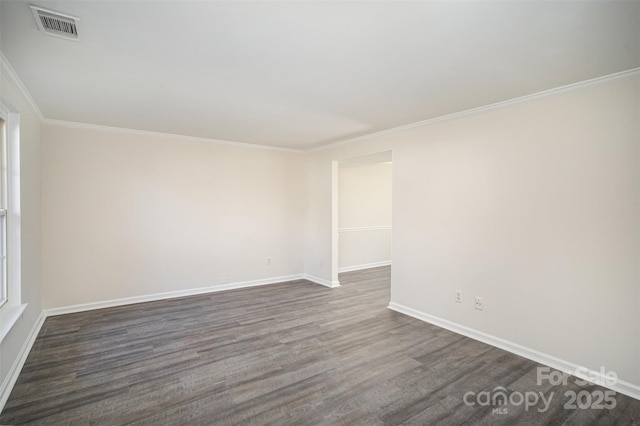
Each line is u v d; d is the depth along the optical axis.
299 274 6.18
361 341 3.34
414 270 4.06
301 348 3.16
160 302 4.61
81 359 2.89
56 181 3.99
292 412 2.19
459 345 3.25
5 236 2.68
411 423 2.09
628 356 2.44
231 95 2.97
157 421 2.08
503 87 2.75
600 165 2.55
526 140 2.99
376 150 4.62
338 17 1.72
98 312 4.16
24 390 2.40
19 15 1.70
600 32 1.87
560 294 2.78
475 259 3.41
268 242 5.77
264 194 5.70
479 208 3.37
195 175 5.00
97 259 4.28
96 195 4.26
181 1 1.58
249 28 1.84
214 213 5.19
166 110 3.49
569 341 2.73
